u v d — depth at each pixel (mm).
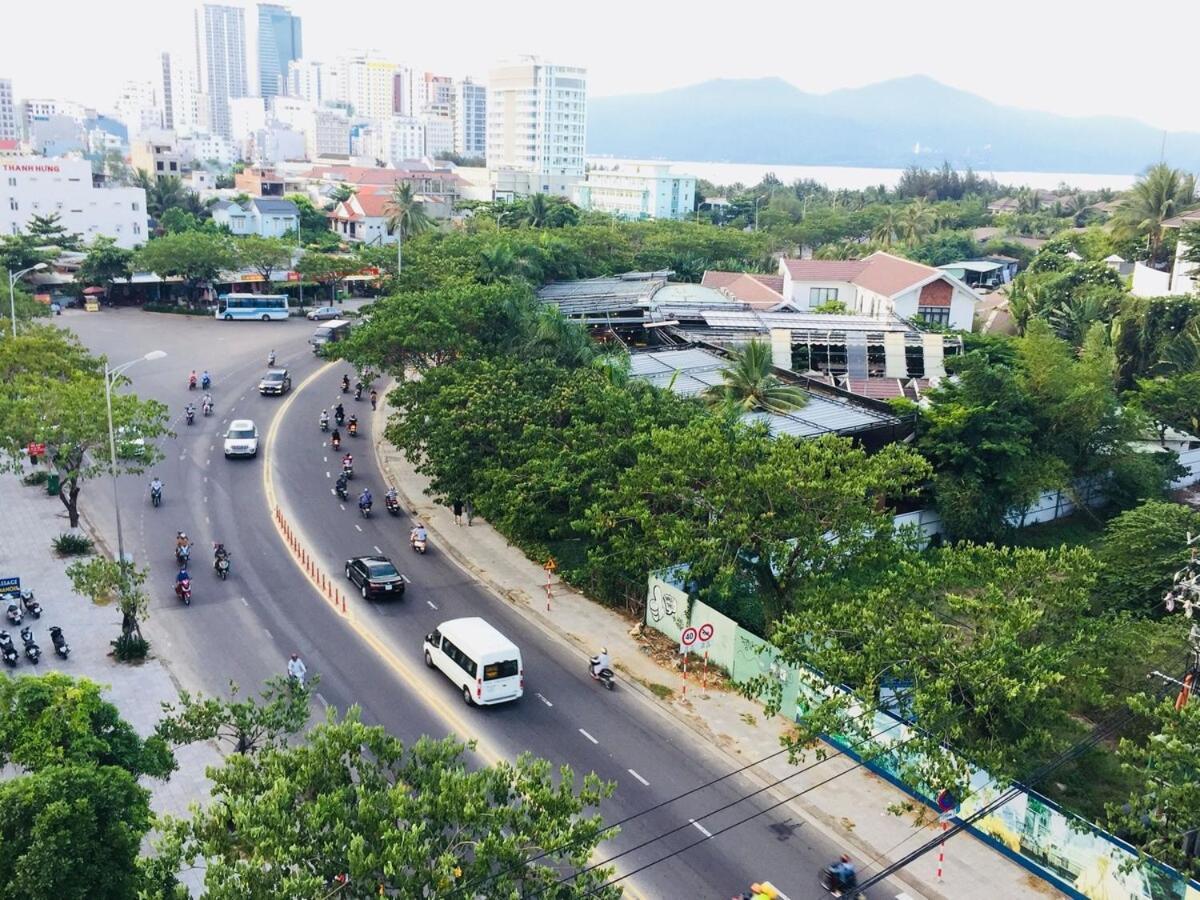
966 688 26250
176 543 45562
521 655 36625
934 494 49562
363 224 156500
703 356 65562
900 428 51906
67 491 52500
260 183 174625
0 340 58094
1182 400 65500
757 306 87938
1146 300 79312
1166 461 58906
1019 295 95438
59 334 61438
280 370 77562
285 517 50438
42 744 19453
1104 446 55219
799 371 69625
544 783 20266
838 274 100500
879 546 34000
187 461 58719
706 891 24469
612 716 32656
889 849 26469
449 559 46000
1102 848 23922
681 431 38688
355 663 35469
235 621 38469
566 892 18609
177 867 18672
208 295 113500
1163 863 22672
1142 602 37406
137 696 32438
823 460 34688
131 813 18156
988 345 70312
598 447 42312
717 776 29500
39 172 127625
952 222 184750
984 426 49125
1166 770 22969
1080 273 101062
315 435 65688
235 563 44281
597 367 53062
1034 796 25359
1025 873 25672
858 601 29766
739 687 32500
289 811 18562
